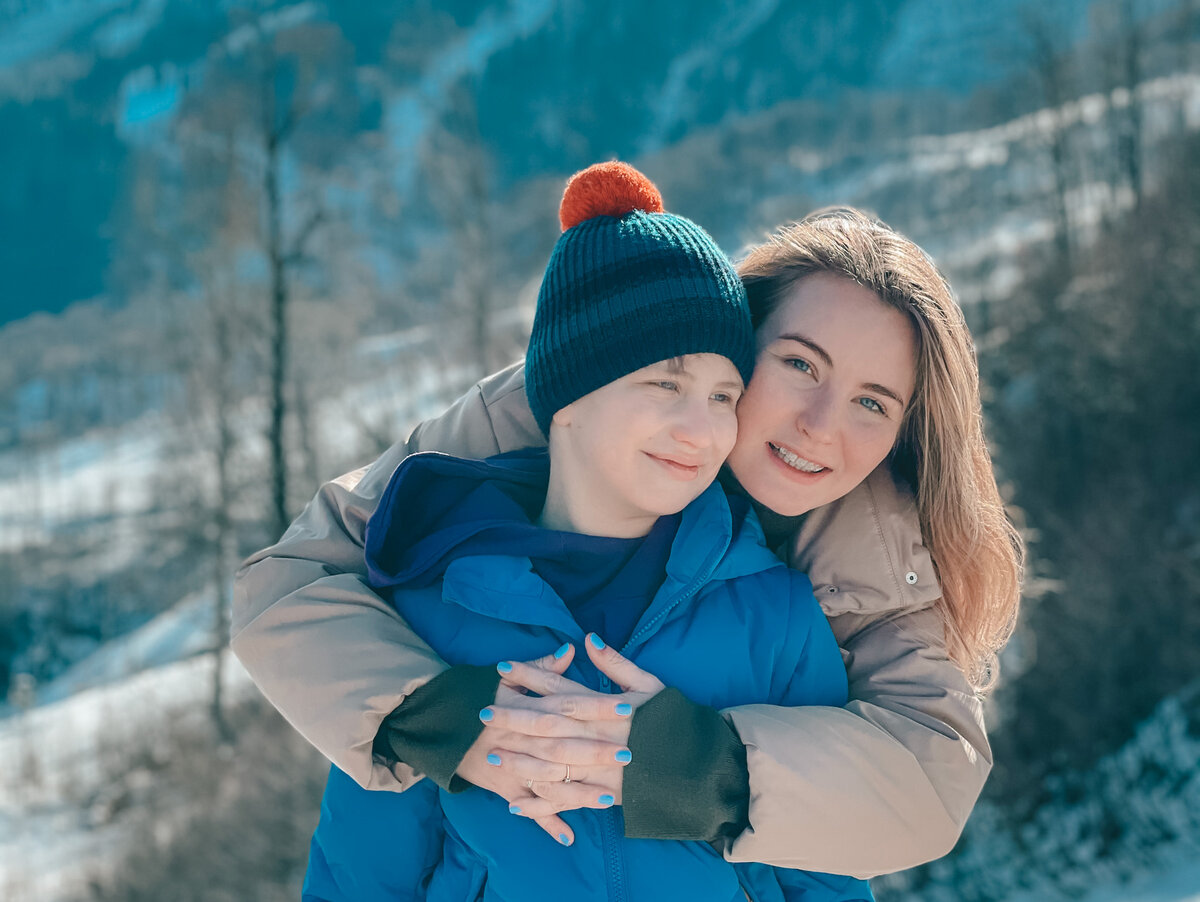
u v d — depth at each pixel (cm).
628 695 143
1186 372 1948
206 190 2067
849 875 150
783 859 146
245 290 2073
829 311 157
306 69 2077
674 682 151
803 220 181
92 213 14312
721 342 147
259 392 2066
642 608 155
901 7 18338
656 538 158
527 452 181
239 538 2148
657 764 138
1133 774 1423
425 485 170
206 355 2195
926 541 174
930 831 150
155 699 2498
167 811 1639
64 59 19450
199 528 2139
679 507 149
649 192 157
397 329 2598
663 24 19650
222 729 2052
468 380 1934
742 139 10706
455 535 158
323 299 2164
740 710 147
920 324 160
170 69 17988
